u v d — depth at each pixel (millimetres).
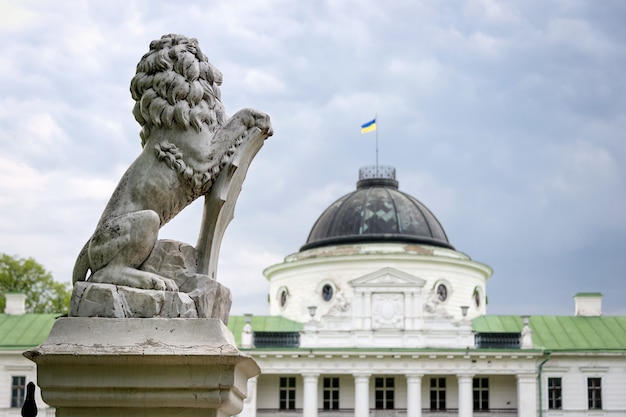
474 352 65750
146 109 6922
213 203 6914
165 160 6852
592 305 73250
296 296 75625
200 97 6938
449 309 73562
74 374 6270
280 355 65875
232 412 6660
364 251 73562
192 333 6359
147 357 6188
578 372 67250
